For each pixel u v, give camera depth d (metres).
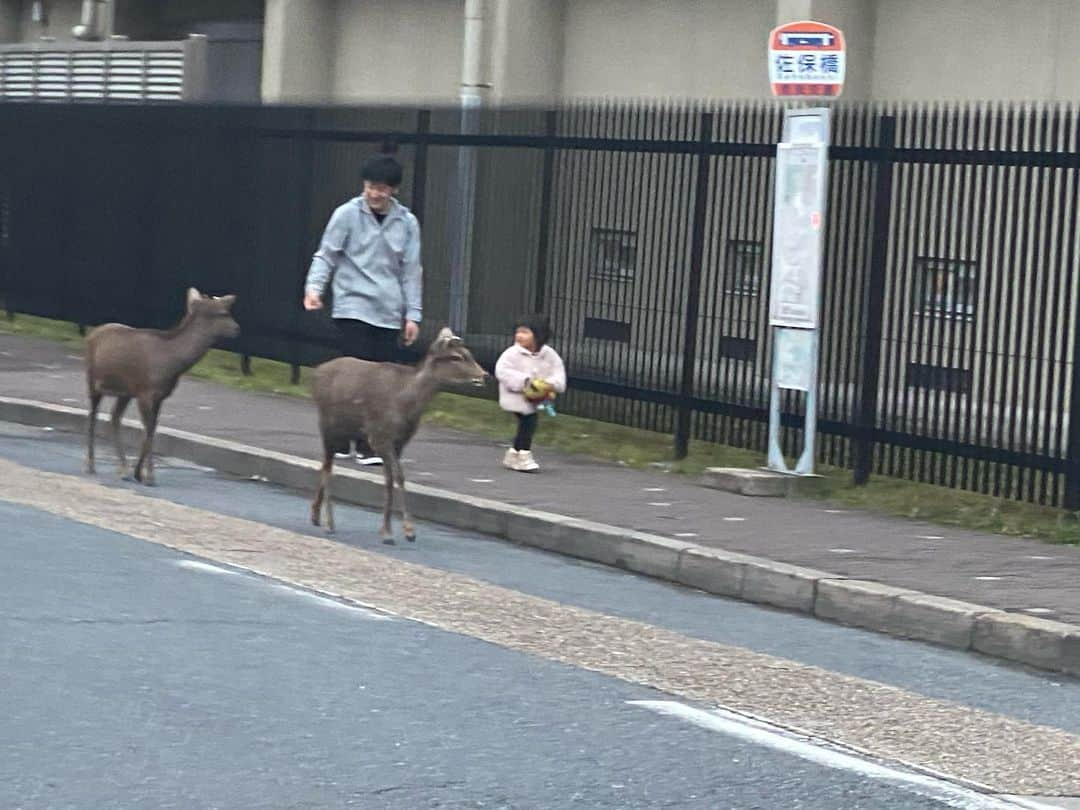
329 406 12.07
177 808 6.34
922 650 9.88
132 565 10.46
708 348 15.78
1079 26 20.09
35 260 24.77
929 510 13.51
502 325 17.94
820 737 7.74
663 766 7.16
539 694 8.17
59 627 8.83
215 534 11.69
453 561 11.56
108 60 32.69
